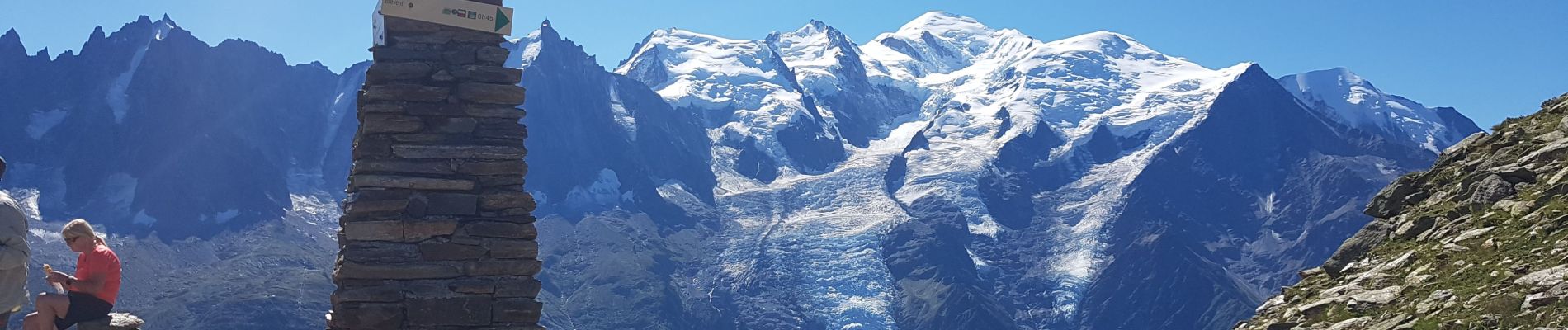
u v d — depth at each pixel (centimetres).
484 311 1880
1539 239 1916
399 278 1869
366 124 1916
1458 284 1873
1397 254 2180
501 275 1900
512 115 1964
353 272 1856
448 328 1867
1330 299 2033
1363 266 2212
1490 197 2208
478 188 1930
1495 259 1903
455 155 1928
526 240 1917
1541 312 1653
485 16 1992
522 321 1889
